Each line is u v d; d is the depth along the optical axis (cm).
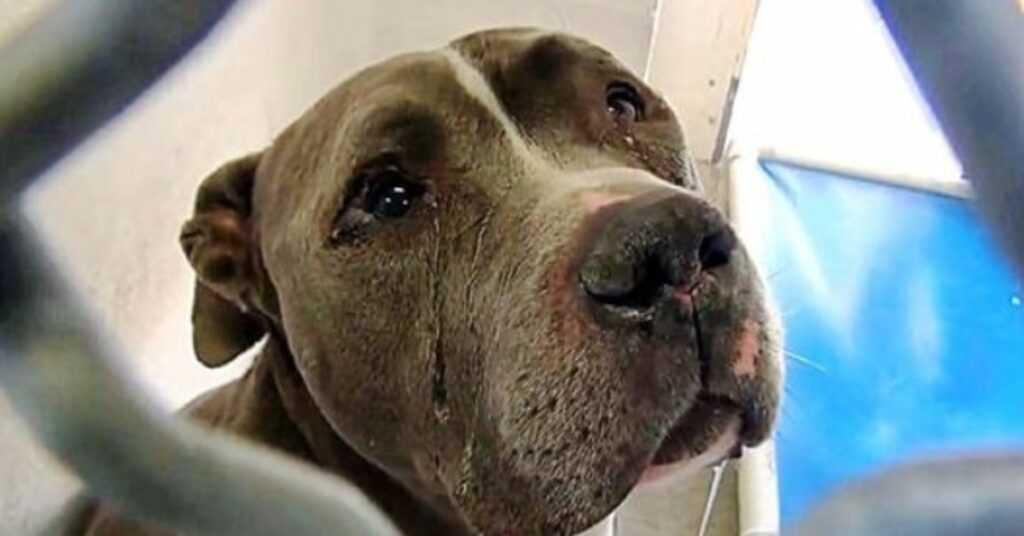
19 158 14
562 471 30
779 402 31
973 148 11
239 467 17
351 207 35
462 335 33
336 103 38
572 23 79
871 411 74
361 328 36
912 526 10
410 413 35
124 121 18
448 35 85
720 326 29
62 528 46
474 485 33
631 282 29
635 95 39
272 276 40
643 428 29
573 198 31
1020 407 73
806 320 79
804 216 88
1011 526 10
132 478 17
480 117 35
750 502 69
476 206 34
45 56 14
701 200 30
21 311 16
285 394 41
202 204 43
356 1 84
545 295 30
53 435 16
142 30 14
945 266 83
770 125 102
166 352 64
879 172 91
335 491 17
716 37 98
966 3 11
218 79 67
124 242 57
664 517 75
